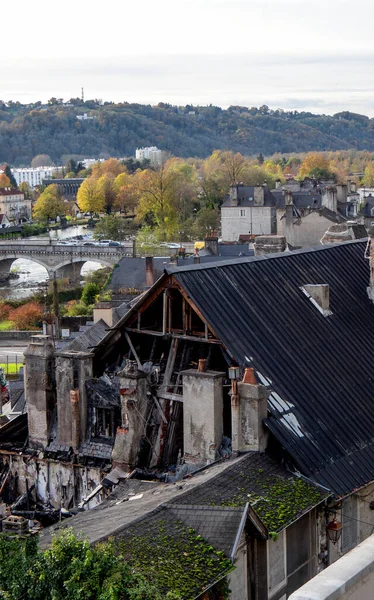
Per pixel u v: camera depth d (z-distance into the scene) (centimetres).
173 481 3173
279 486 2867
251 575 2555
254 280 3678
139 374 3412
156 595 2003
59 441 3641
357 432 3266
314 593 1187
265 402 3064
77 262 18450
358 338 3747
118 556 2158
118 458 3384
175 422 3453
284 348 3416
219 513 2475
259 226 17950
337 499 2928
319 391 3325
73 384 3597
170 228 19825
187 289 3384
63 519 3173
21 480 3681
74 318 11575
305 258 4047
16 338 12162
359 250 4353
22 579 2038
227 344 3272
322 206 15800
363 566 1246
